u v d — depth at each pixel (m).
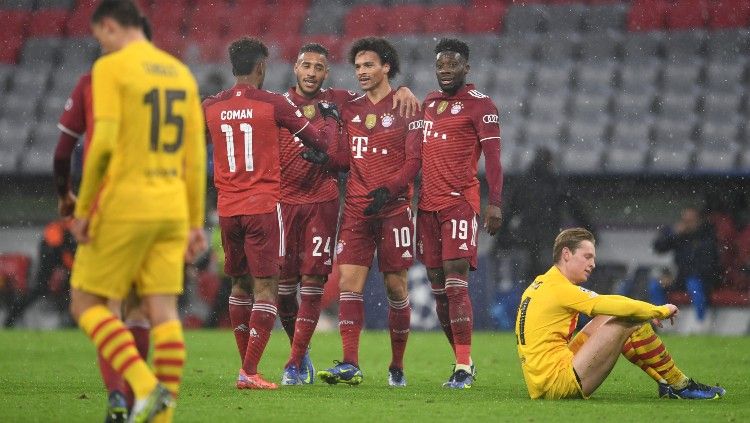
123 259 16.98
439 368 34.19
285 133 28.66
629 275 60.41
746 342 45.88
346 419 20.22
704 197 60.00
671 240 53.78
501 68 75.00
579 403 23.00
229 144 26.27
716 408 22.12
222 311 55.69
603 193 61.41
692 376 30.89
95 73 16.88
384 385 28.30
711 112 70.12
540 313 23.83
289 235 28.83
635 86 72.50
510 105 71.94
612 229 61.12
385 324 53.28
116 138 16.69
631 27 76.88
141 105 16.92
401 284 28.50
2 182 65.69
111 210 16.77
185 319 55.88
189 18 81.38
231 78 76.50
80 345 42.78
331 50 77.19
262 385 26.20
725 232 57.06
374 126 28.92
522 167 66.50
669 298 53.94
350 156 29.11
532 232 51.09
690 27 76.12
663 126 69.19
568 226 53.09
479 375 31.52
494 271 52.75
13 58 78.88
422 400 23.80
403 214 28.64
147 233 16.94
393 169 28.86
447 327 30.05
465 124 28.61
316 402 23.14
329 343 45.06
